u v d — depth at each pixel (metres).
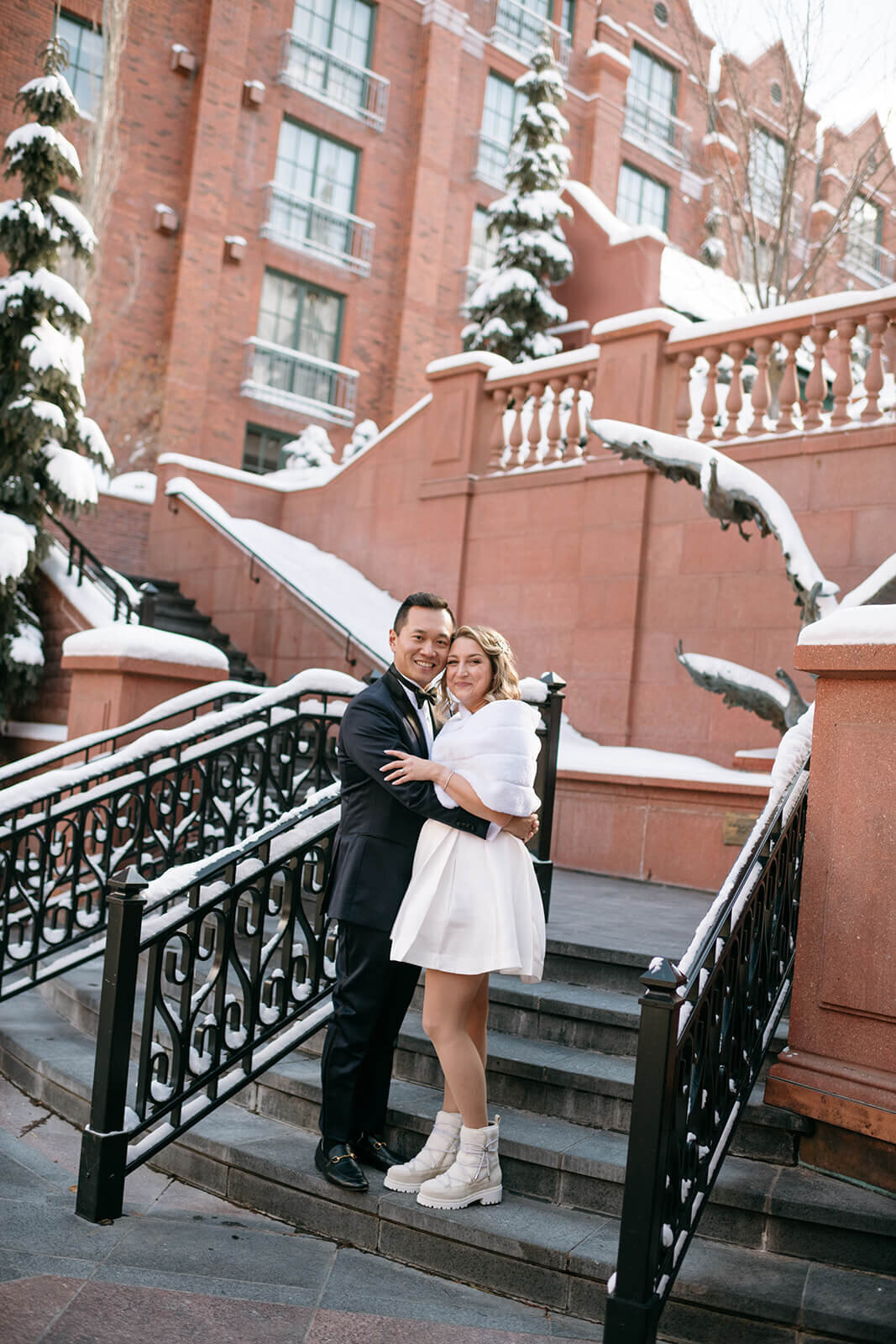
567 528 10.45
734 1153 3.50
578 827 8.12
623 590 9.67
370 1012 3.51
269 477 14.61
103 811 5.87
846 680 3.45
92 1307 2.85
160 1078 3.71
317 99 21.42
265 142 20.83
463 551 11.46
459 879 3.25
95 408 18.67
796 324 8.75
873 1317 2.74
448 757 3.30
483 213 23.81
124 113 19.11
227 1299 2.96
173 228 19.44
